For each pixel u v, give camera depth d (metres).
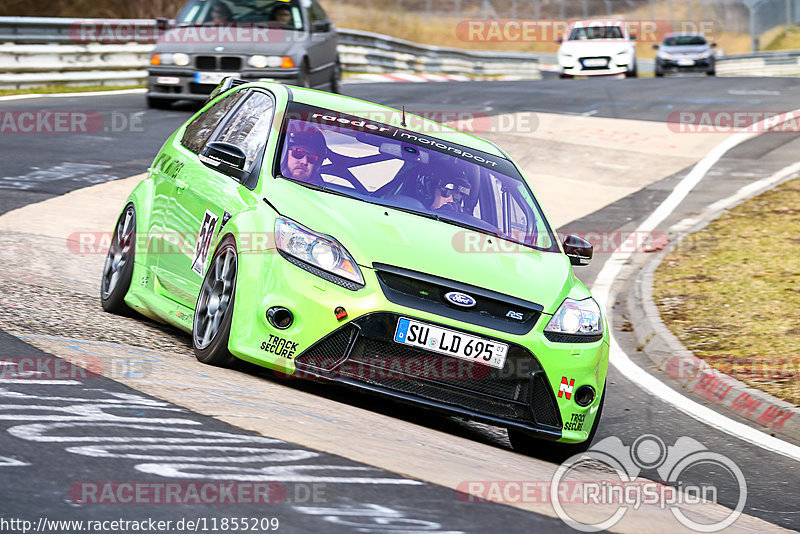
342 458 13.67
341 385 17.64
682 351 27.88
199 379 17.16
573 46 100.19
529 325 18.31
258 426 14.53
